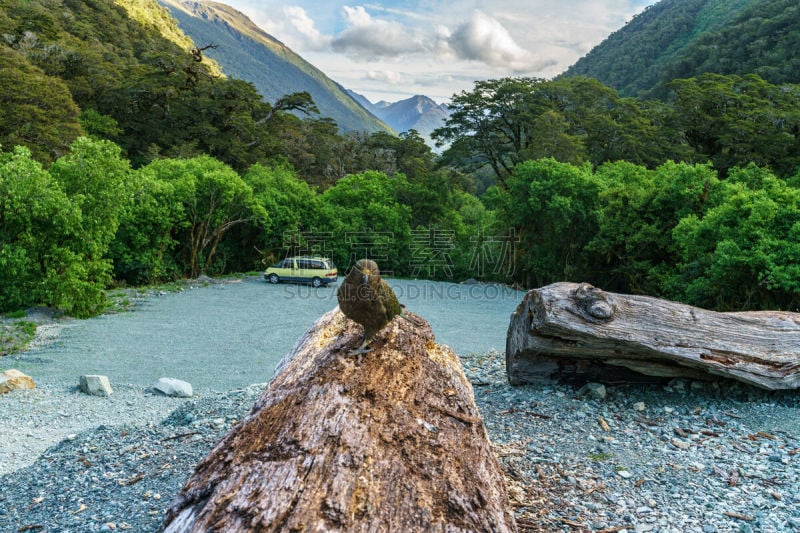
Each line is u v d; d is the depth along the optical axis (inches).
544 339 309.3
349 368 179.0
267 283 1211.2
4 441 320.5
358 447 137.3
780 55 3051.2
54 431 340.8
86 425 351.9
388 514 118.7
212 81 2276.1
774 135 1611.7
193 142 1973.4
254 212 1272.1
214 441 272.7
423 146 2896.2
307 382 173.8
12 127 1323.8
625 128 2018.9
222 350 606.2
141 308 851.4
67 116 1499.8
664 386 324.8
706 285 647.1
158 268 1091.3
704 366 287.0
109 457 257.6
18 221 699.4
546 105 2127.2
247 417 170.2
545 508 192.1
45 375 485.7
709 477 218.4
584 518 184.1
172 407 393.7
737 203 644.7
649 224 961.5
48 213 705.0
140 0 5378.9
